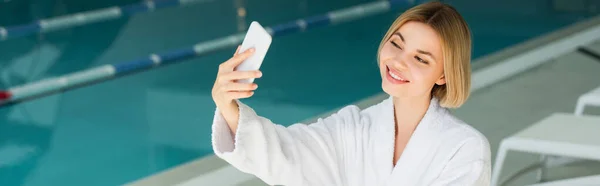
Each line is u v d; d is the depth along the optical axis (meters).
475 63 5.46
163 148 4.58
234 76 1.66
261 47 1.66
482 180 1.85
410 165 1.92
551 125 3.37
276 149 1.84
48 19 8.17
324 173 1.95
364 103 4.71
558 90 5.09
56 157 4.48
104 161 4.41
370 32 7.62
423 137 1.92
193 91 5.68
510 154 4.00
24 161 4.43
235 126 1.81
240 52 1.70
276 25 7.88
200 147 4.59
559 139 3.17
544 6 8.31
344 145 2.00
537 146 3.16
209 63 6.52
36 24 7.91
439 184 1.86
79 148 4.61
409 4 9.07
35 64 6.46
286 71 6.14
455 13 1.82
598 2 8.38
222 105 1.75
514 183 3.64
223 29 7.74
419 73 1.80
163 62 6.55
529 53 5.69
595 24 6.59
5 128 4.95
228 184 3.58
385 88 1.86
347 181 1.98
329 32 7.64
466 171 1.84
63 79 5.95
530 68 5.56
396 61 1.81
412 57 1.81
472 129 1.90
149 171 4.28
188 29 7.75
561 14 7.94
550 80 5.29
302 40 7.29
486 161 1.86
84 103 5.43
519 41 6.98
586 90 5.09
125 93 5.66
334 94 5.56
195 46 6.95
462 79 1.84
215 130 1.77
